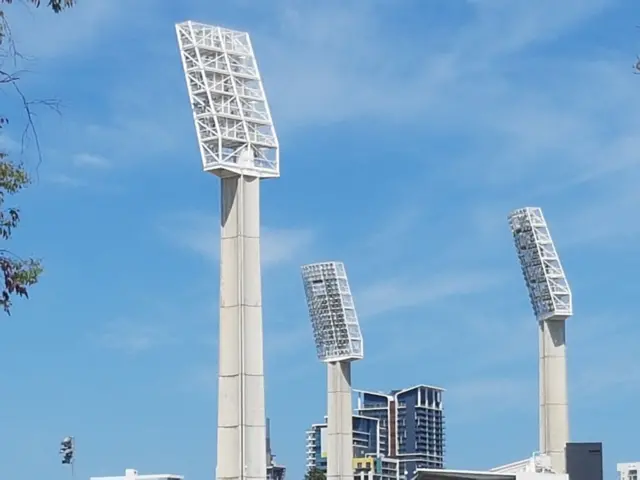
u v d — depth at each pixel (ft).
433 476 317.22
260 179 344.69
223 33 354.33
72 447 302.04
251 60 354.33
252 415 329.11
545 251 479.82
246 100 348.79
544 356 476.13
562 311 474.08
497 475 317.42
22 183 127.24
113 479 453.58
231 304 335.67
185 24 351.46
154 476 453.99
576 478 349.82
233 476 326.44
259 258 339.36
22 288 126.62
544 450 468.34
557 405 470.80
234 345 333.01
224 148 344.69
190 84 347.36
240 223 338.75
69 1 120.37
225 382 332.19
